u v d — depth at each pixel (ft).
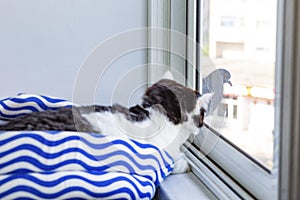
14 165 3.04
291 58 2.10
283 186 2.16
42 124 3.42
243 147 3.51
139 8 4.88
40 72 4.80
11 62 4.71
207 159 3.87
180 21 4.76
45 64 4.79
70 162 3.10
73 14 4.74
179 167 3.89
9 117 3.90
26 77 4.78
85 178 3.03
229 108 3.79
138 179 3.26
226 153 3.65
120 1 4.82
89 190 3.00
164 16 4.82
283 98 2.16
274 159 2.33
